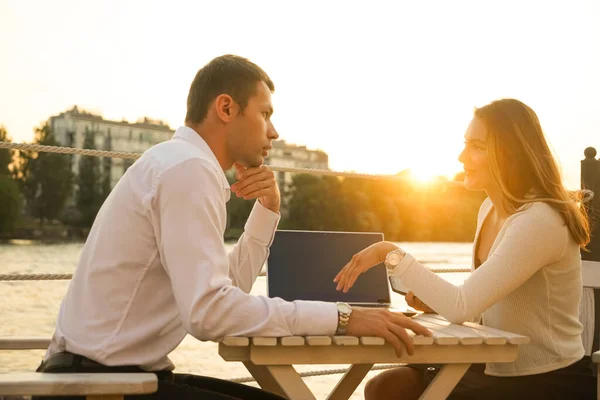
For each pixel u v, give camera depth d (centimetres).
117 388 137
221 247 172
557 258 208
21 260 2452
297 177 4094
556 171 217
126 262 171
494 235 239
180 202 168
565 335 212
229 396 166
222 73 192
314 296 244
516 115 220
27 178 3838
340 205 4122
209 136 194
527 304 210
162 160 174
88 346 168
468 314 198
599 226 318
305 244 249
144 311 172
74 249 3161
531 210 207
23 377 138
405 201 4166
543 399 207
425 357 178
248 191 216
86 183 3881
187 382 188
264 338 164
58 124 3900
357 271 211
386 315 174
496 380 213
